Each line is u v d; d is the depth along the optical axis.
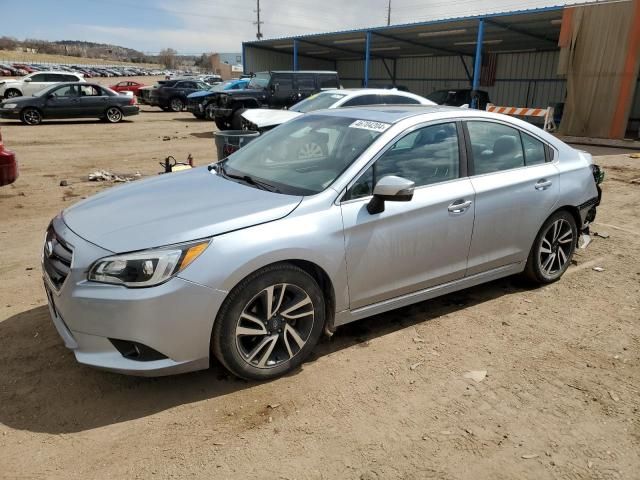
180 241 2.76
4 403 2.92
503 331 3.81
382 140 3.50
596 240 6.01
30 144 13.56
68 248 2.92
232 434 2.70
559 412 2.91
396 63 34.47
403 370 3.29
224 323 2.88
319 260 3.11
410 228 3.48
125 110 20.50
